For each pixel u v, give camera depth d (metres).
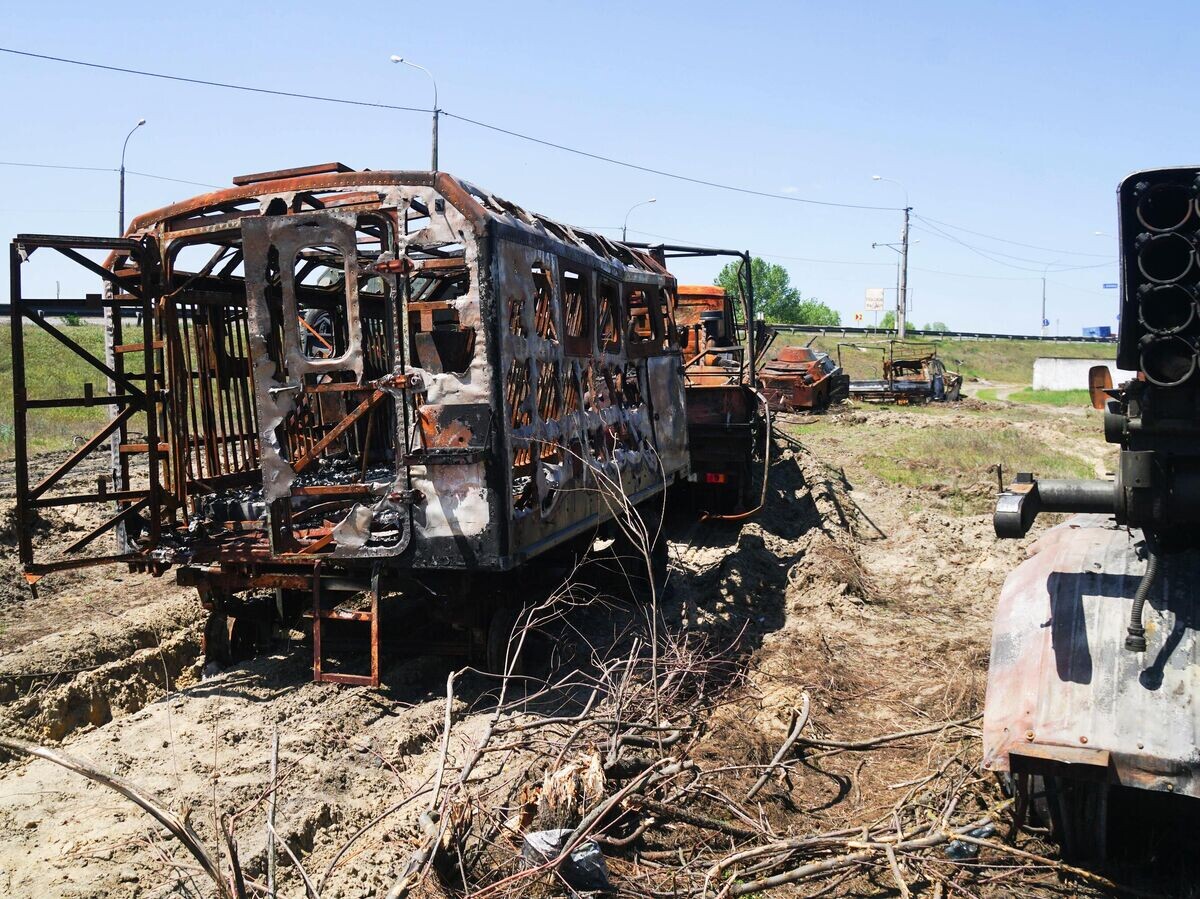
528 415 7.05
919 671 7.89
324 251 8.61
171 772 5.61
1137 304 4.06
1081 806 4.42
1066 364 51.50
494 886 4.20
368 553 6.77
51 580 10.52
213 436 8.43
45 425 22.75
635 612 9.50
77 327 39.31
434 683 7.41
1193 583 4.38
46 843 4.85
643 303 10.56
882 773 5.91
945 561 11.80
